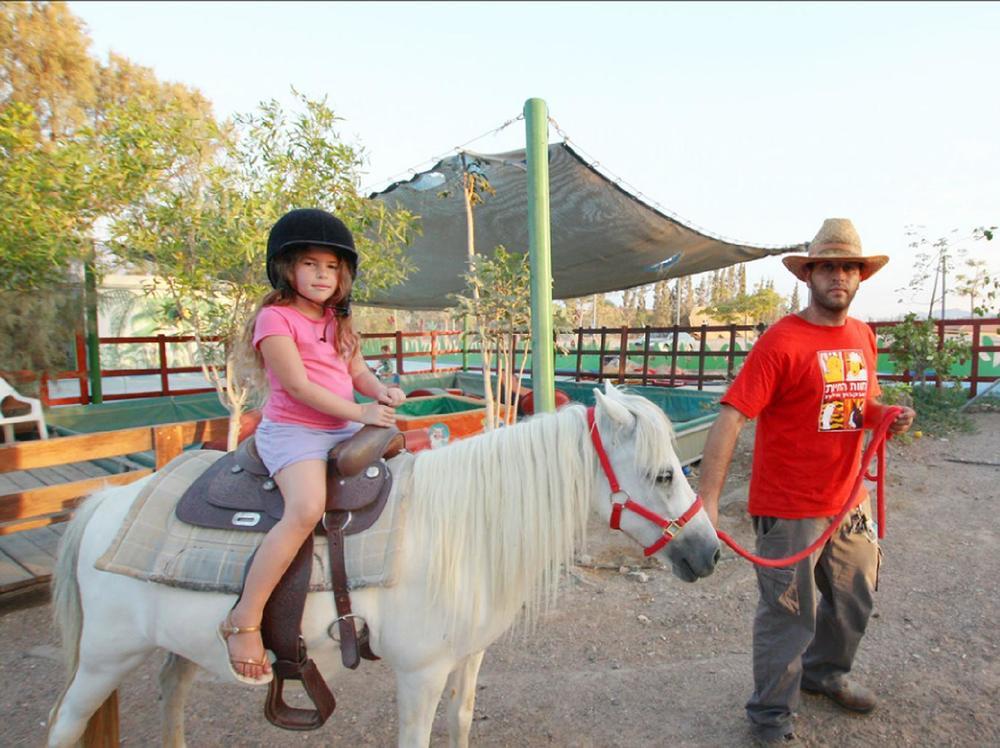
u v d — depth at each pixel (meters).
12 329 6.75
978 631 3.43
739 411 2.32
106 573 1.90
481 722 2.74
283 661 1.77
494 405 5.92
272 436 1.84
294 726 1.88
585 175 6.36
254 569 1.68
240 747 2.59
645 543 1.96
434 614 1.84
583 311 32.53
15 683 3.00
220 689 3.03
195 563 1.77
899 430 2.40
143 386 13.30
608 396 2.01
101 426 7.86
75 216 4.67
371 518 1.82
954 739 2.56
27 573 3.84
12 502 3.52
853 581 2.54
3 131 4.44
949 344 9.66
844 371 2.35
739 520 5.29
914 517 5.29
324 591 1.76
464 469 1.93
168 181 4.74
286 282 1.88
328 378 1.89
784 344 2.34
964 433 8.22
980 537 4.82
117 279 11.35
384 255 5.77
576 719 2.75
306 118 4.86
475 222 7.69
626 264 9.47
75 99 16.95
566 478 1.93
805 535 2.41
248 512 1.83
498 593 1.93
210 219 4.63
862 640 3.37
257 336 1.80
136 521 1.87
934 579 4.11
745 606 3.84
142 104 4.77
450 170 6.21
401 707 1.94
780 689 2.47
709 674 3.09
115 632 1.91
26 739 2.60
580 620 3.69
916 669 3.07
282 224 1.86
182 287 4.72
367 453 1.83
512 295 5.46
